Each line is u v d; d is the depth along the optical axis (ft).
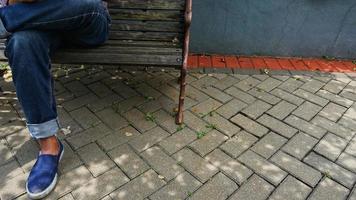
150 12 9.16
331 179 7.75
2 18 6.58
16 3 6.66
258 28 13.05
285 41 13.33
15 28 6.57
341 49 13.48
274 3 12.57
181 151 8.33
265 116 9.83
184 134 8.90
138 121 9.32
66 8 6.81
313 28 13.05
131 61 8.33
